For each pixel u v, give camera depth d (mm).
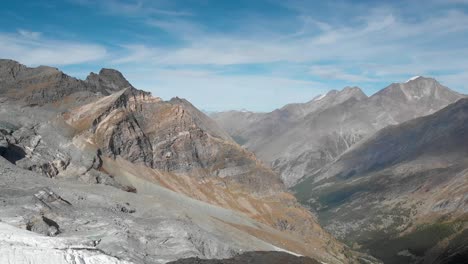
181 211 143000
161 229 119062
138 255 101875
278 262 124250
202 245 119812
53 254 72500
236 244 133500
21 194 113188
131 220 120688
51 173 159375
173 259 105938
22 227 92938
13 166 137750
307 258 134750
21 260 67812
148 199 147750
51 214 107250
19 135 165250
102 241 101688
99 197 132875
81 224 109438
